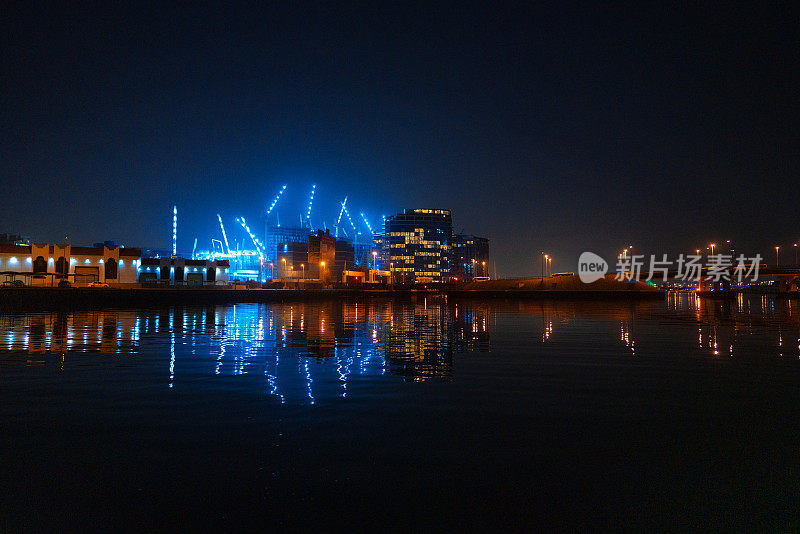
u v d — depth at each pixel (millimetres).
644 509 6645
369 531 6051
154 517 6355
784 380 15117
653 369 17109
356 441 9102
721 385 14297
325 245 126312
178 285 94625
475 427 10008
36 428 9812
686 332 31531
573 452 8617
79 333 28891
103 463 8016
